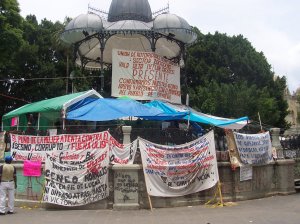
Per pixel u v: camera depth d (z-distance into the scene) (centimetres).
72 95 1955
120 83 2188
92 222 1170
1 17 2778
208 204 1535
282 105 4862
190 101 4084
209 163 1550
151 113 1767
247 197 1692
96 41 2653
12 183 1373
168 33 2427
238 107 3959
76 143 1471
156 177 1449
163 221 1174
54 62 3975
